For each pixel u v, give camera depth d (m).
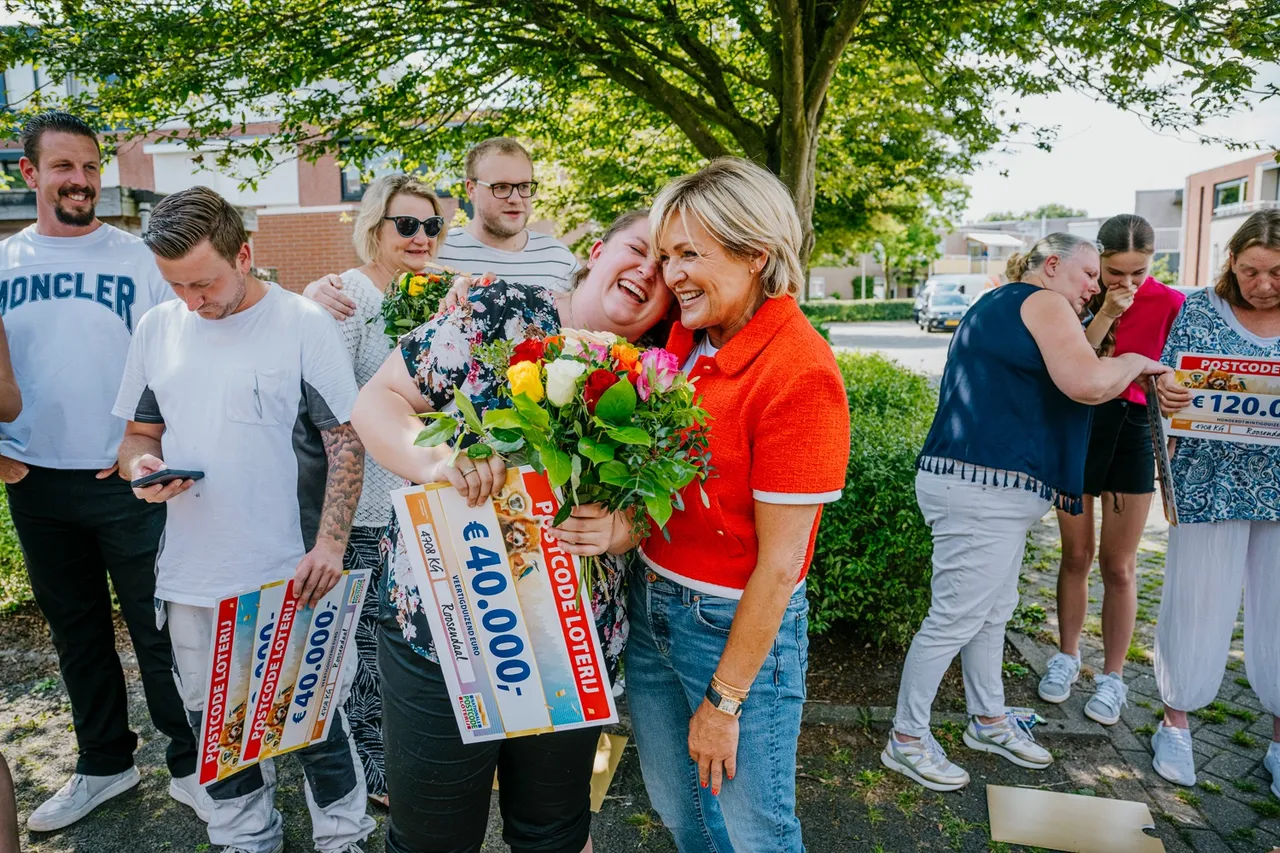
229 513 2.05
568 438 1.38
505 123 4.84
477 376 1.56
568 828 1.82
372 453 1.58
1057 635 3.84
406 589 1.59
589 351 1.42
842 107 7.07
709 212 1.50
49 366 2.43
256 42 3.84
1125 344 3.53
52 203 2.47
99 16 3.70
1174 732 2.89
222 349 2.07
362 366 2.70
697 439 1.50
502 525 1.47
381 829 2.54
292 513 2.13
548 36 4.06
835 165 8.25
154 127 4.18
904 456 3.48
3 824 1.74
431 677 1.59
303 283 14.44
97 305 2.49
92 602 2.59
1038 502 2.60
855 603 3.54
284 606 1.90
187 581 2.08
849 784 2.75
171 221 1.88
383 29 3.94
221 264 1.95
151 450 2.22
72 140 2.45
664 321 1.88
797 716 1.73
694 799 1.92
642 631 1.81
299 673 1.97
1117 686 3.18
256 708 1.91
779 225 1.55
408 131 4.59
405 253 2.87
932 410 5.12
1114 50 3.34
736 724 1.62
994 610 2.81
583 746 1.74
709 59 4.52
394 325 2.38
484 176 3.25
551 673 1.54
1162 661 2.88
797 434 1.51
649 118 5.91
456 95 4.47
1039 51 3.81
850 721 3.09
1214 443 2.70
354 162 4.55
